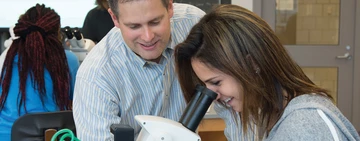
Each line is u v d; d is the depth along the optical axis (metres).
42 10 2.07
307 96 0.95
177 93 1.49
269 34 0.94
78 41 2.30
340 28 3.79
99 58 1.36
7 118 1.94
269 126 0.99
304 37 3.81
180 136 0.86
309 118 0.89
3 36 3.32
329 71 3.86
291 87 0.96
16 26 1.99
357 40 3.79
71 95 2.08
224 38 0.94
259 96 0.96
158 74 1.42
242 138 1.24
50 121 1.77
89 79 1.32
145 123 0.85
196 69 1.01
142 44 1.20
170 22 1.38
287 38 3.81
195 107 0.93
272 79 0.95
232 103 1.02
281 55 0.95
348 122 0.95
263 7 3.73
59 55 2.00
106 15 2.92
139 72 1.39
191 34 1.02
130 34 1.18
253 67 0.93
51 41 2.00
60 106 2.00
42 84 1.94
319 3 3.77
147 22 1.14
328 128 0.87
